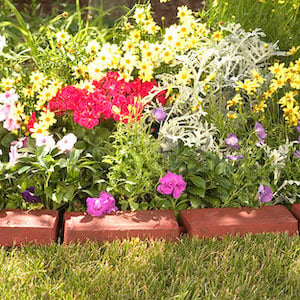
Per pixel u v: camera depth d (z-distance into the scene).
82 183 4.00
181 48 4.73
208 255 3.53
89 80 4.65
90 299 3.11
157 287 3.22
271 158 4.08
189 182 4.09
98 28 5.15
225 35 5.26
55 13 6.57
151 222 3.76
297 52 5.04
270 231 3.84
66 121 4.45
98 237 3.67
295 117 4.28
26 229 3.62
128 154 4.07
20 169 3.79
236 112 4.72
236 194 4.03
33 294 3.12
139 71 4.61
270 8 5.32
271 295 3.24
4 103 4.12
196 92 4.57
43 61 4.78
